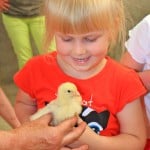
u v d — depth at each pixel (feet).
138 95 3.21
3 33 9.38
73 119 2.89
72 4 2.89
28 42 8.25
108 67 3.26
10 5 7.88
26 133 2.76
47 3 3.05
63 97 2.91
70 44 3.01
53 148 2.81
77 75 3.26
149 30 3.79
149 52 3.86
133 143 3.17
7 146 2.68
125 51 4.08
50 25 3.04
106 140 3.10
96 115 3.18
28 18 7.91
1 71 9.37
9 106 4.46
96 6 2.91
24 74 3.47
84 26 2.89
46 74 3.36
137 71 4.00
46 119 2.88
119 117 3.25
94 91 3.22
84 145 3.01
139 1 8.04
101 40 3.01
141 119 3.27
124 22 3.27
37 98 3.40
